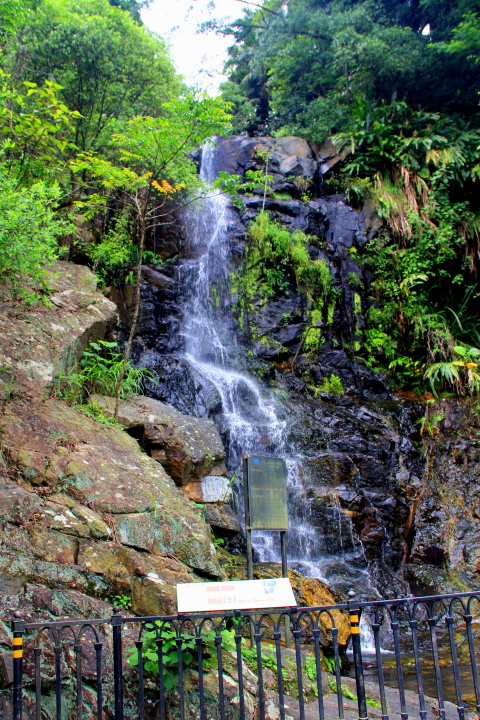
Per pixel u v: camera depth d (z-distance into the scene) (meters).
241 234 12.27
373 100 15.13
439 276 12.80
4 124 7.38
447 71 14.74
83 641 3.46
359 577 7.60
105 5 10.67
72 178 9.51
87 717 3.27
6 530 3.78
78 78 10.06
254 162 13.78
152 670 3.40
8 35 8.30
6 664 3.17
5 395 4.90
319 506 8.07
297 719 3.58
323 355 11.60
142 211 6.70
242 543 6.60
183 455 6.03
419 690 3.06
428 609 3.23
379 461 9.33
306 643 5.09
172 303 10.77
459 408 10.52
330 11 16.77
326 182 13.79
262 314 11.62
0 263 5.50
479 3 14.76
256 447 8.73
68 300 6.53
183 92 11.49
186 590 3.14
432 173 13.67
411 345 12.27
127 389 6.57
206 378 9.46
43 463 4.42
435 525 8.83
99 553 3.95
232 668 3.77
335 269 12.44
